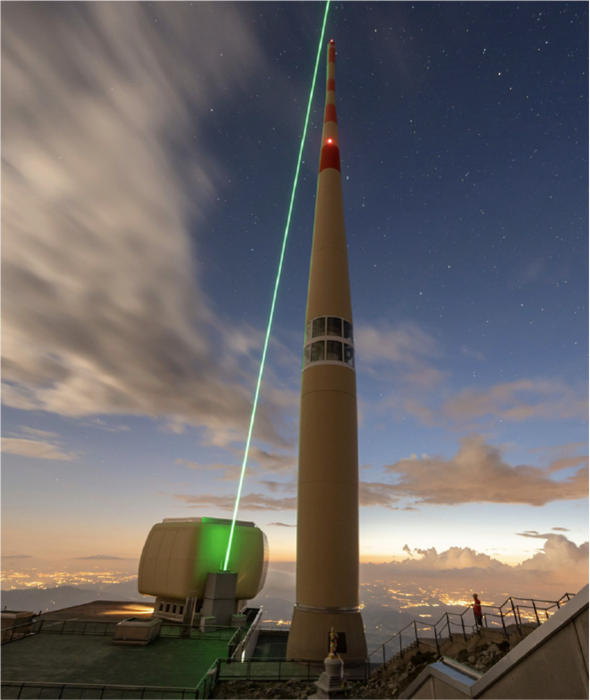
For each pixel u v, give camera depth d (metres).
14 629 24.16
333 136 35.75
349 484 25.53
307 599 23.50
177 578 32.06
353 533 24.88
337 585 23.42
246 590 34.81
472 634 17.17
